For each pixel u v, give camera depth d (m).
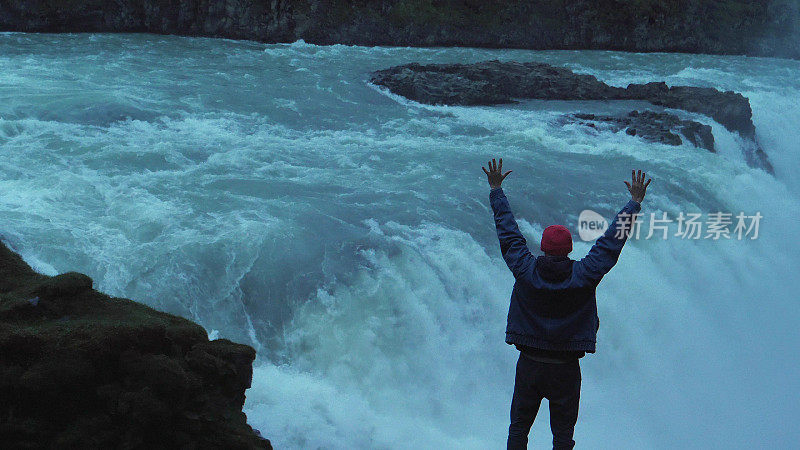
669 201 14.73
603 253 3.74
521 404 4.14
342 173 13.56
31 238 9.44
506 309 11.00
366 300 9.88
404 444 8.18
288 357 9.33
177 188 11.82
